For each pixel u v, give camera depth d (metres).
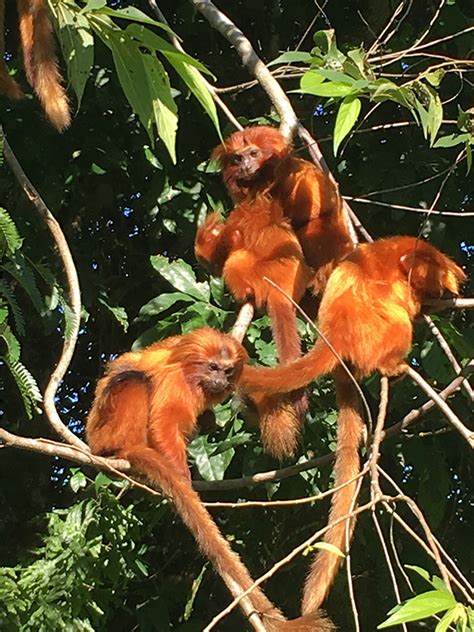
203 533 4.71
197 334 5.47
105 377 5.59
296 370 5.41
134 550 7.08
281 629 4.29
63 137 7.81
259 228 6.24
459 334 5.94
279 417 5.59
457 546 7.62
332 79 4.18
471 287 7.74
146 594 7.72
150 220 7.91
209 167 7.39
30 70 5.09
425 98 4.60
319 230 6.45
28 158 7.84
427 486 7.10
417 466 7.13
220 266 6.40
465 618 3.30
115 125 7.98
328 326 5.51
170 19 8.60
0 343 8.11
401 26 7.97
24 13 5.14
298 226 6.50
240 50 5.97
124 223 8.70
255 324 6.97
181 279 7.00
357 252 5.77
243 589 4.50
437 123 4.46
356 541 7.33
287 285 6.05
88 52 4.25
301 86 4.18
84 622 6.54
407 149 7.69
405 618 3.27
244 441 6.69
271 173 6.60
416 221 7.75
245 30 8.63
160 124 4.04
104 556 6.73
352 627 7.37
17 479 8.65
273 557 7.55
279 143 6.64
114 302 8.34
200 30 8.40
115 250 8.72
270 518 7.55
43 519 7.87
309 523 7.56
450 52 8.02
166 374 5.32
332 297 5.60
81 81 4.27
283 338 5.90
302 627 4.28
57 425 4.37
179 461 5.14
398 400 6.95
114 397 5.38
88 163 7.86
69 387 9.01
